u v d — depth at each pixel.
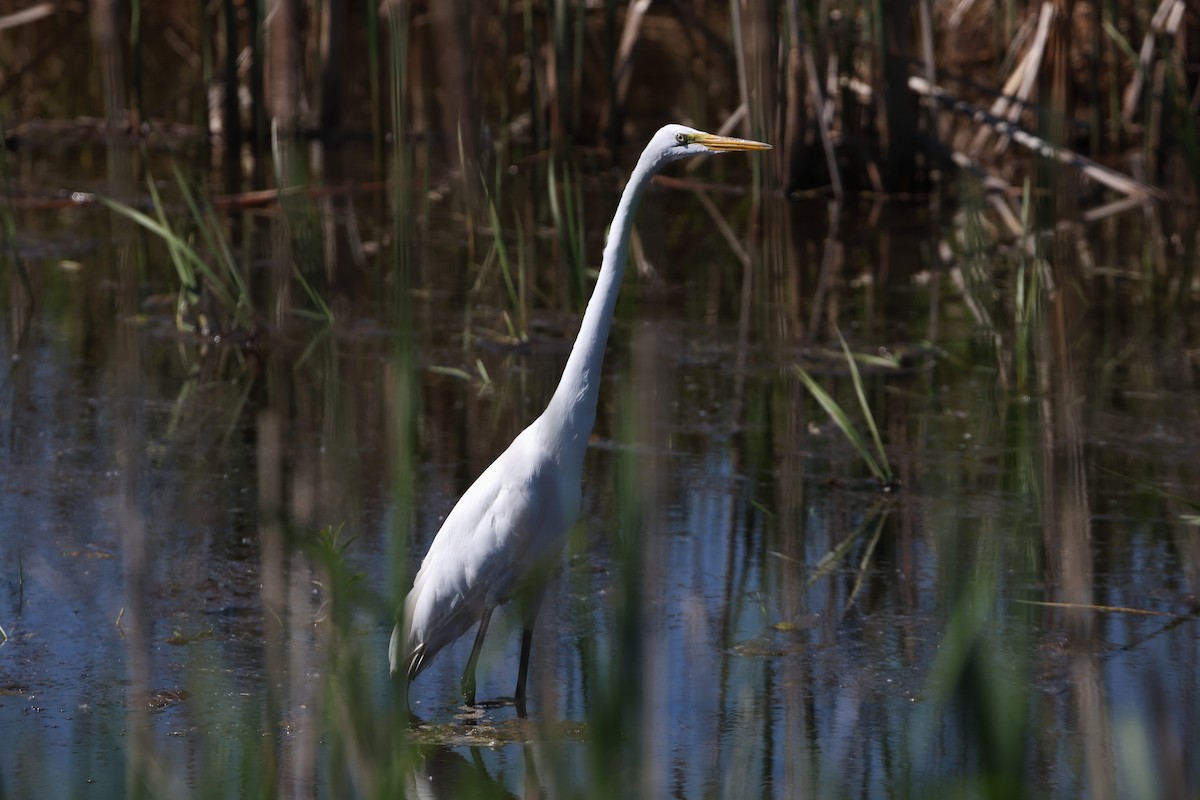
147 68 28.50
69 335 14.02
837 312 15.54
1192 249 18.73
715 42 24.17
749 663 7.92
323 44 23.53
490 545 7.15
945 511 10.23
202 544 9.35
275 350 13.78
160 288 15.80
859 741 6.99
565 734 7.06
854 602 8.76
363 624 8.24
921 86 20.95
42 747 6.71
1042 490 10.62
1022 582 9.06
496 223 14.04
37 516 9.71
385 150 23.27
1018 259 17.86
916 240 19.08
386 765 4.99
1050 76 20.47
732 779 6.55
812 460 11.30
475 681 7.63
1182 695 7.51
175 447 11.12
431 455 11.17
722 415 12.23
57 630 8.05
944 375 13.56
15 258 14.69
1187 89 23.36
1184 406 12.53
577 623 8.27
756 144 7.70
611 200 20.69
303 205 12.29
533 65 23.20
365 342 14.12
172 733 6.88
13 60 27.34
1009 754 4.16
